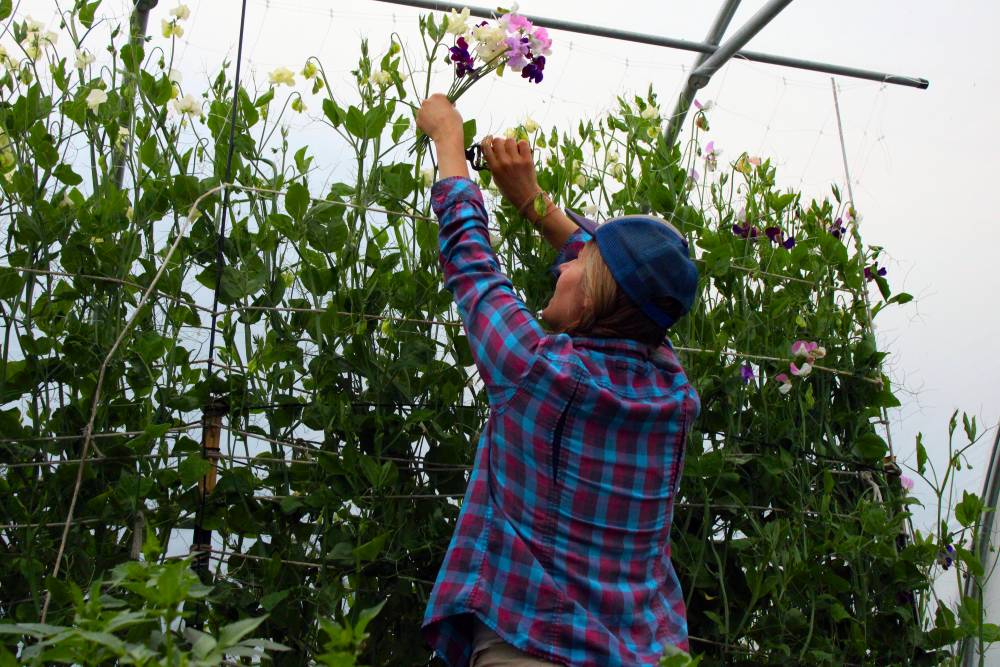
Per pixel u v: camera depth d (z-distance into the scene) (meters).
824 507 2.57
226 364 2.19
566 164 2.44
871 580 2.69
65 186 2.13
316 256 2.28
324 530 2.17
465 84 2.01
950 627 2.65
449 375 2.26
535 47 1.99
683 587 2.50
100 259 2.11
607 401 1.44
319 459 2.15
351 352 2.21
